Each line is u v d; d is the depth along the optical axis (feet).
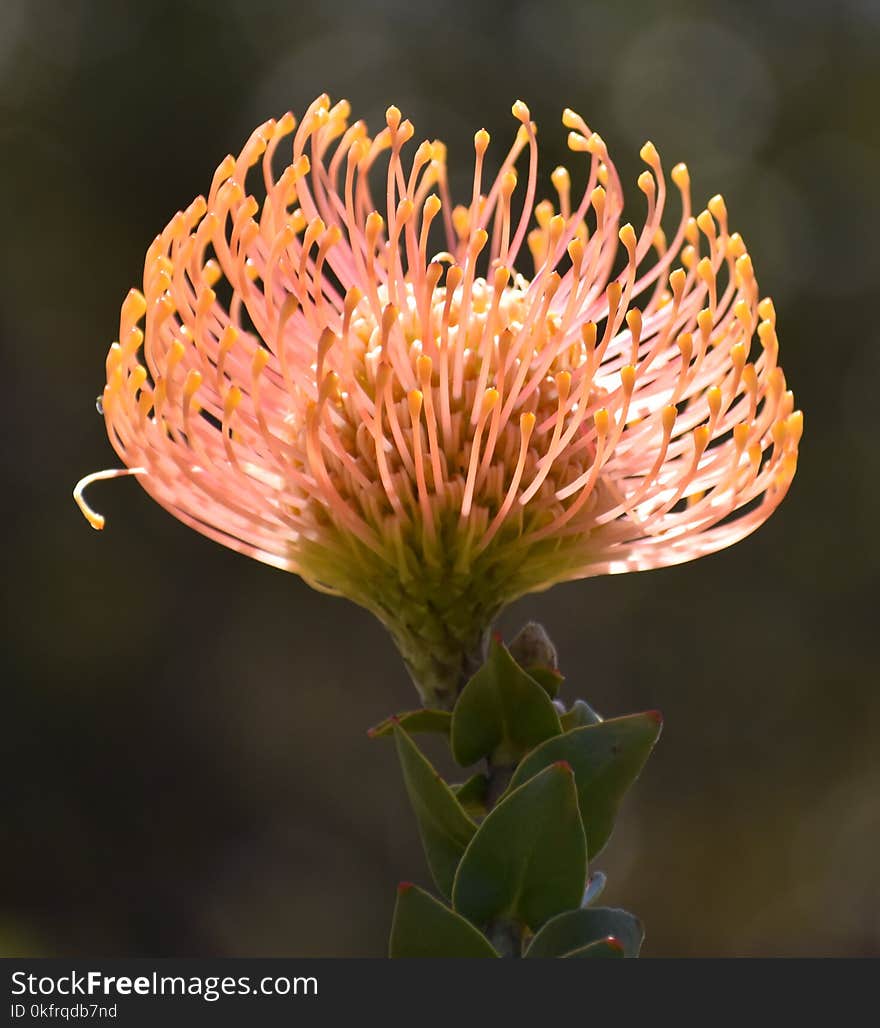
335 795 33.86
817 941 35.27
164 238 7.13
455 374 7.13
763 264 34.35
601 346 6.69
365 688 34.14
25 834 30.63
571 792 6.87
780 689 34.42
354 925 32.96
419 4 33.32
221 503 7.18
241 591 33.32
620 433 6.81
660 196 7.73
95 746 31.68
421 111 32.45
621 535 7.48
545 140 32.55
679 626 34.65
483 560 7.39
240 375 7.34
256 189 26.96
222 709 33.09
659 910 34.96
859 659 33.91
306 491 7.25
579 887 6.97
